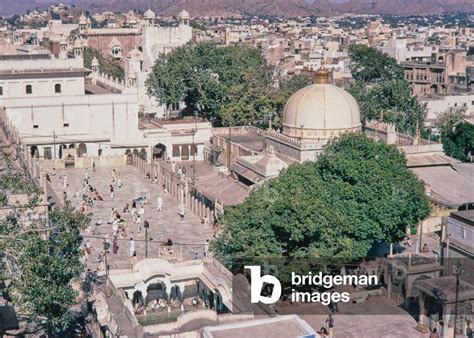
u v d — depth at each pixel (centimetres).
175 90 13200
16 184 6284
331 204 6394
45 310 4812
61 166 11188
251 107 12575
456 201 8238
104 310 5231
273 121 12594
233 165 9031
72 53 17238
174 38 19925
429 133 12100
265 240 5900
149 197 9425
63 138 11562
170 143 11944
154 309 6062
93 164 11025
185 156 12062
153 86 13525
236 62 13688
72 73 11931
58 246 5009
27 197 6228
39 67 11862
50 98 11456
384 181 6475
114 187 9950
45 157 11512
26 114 11381
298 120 9425
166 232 7931
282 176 6775
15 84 11681
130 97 11788
